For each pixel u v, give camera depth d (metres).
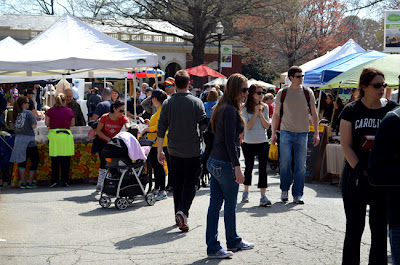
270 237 6.34
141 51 12.04
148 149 8.79
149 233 6.68
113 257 5.55
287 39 52.09
